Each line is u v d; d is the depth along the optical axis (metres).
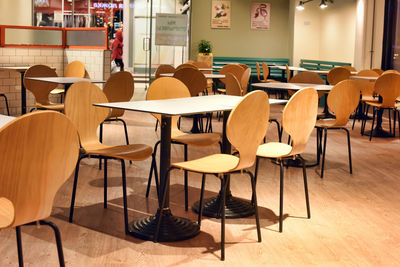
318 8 15.98
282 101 4.05
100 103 3.69
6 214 2.12
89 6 14.12
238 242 3.43
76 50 9.98
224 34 16.50
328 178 5.30
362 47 13.05
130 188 4.65
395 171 5.72
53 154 1.95
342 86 5.20
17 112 9.15
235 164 3.39
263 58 16.58
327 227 3.79
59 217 3.81
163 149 3.55
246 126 3.13
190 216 3.91
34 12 13.80
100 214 3.90
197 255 3.19
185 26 10.34
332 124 5.38
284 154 3.75
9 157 1.80
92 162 5.62
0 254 3.10
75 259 3.07
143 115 9.61
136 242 3.37
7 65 8.93
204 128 8.53
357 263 3.15
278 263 3.11
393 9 12.29
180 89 4.75
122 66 12.20
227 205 4.03
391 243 3.51
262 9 16.50
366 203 4.45
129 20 12.46
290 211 4.14
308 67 15.71
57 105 6.80
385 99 7.82
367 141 7.70
